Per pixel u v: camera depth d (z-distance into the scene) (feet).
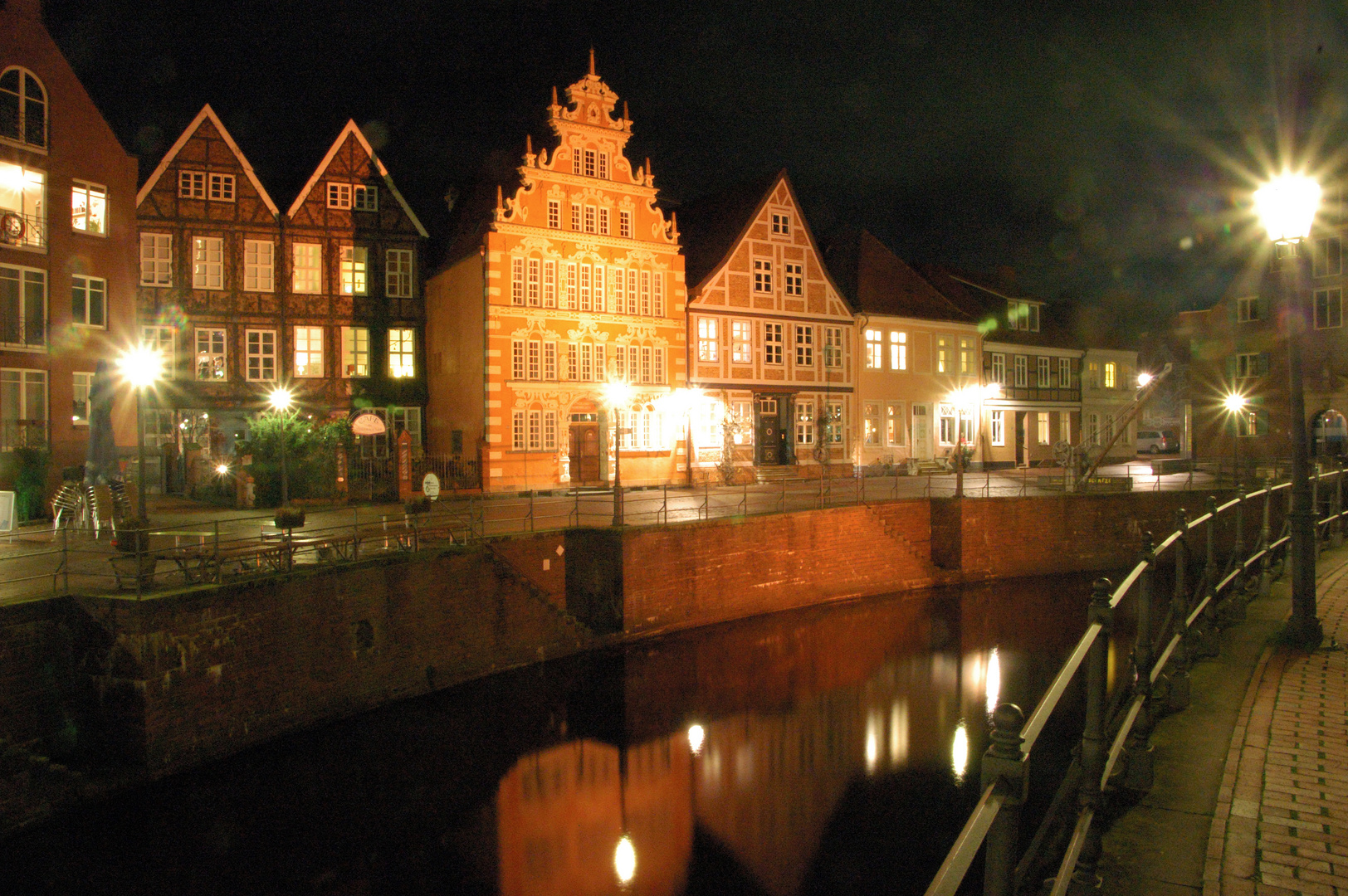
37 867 40.50
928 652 80.38
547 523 82.02
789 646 80.79
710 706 66.08
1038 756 55.31
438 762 54.80
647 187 119.44
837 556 96.58
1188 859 17.54
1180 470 148.25
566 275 112.88
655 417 119.75
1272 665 30.35
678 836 46.88
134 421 92.63
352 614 57.77
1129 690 25.45
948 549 106.22
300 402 110.52
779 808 50.26
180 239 104.37
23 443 82.07
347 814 47.91
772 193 131.23
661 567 79.61
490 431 106.52
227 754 49.60
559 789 52.39
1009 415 161.99
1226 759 22.29
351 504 94.79
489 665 67.97
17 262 82.58
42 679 45.06
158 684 46.29
